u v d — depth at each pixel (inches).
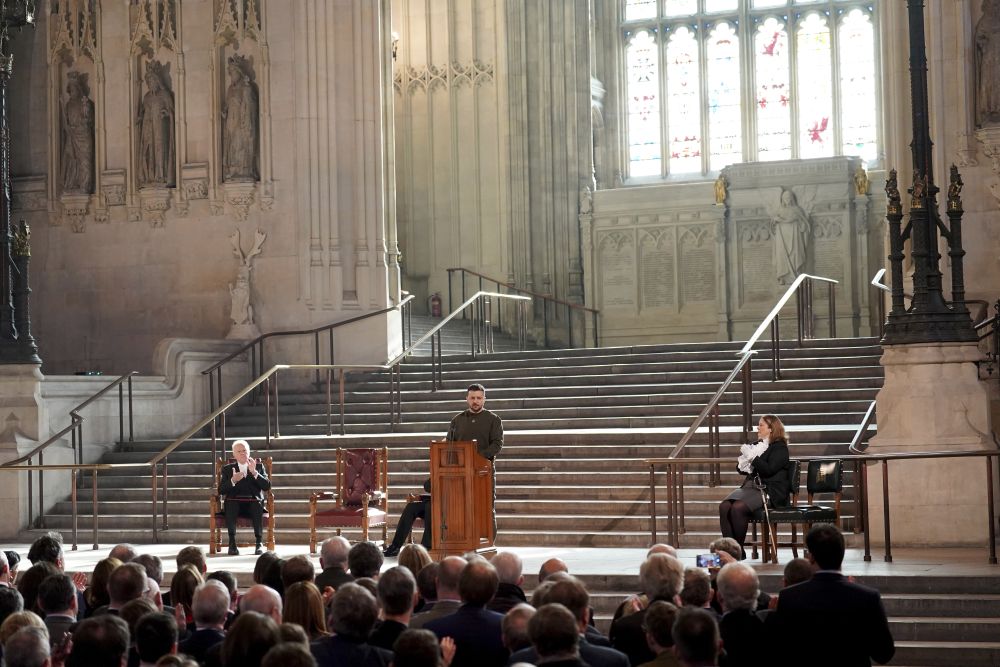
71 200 1127.6
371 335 1066.7
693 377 887.7
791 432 738.8
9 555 437.4
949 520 613.0
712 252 1272.1
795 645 342.0
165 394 954.1
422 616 338.0
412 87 1348.4
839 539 344.8
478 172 1323.8
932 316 632.4
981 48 848.3
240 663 247.6
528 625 253.8
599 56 1390.3
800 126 1337.4
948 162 861.2
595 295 1309.1
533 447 797.2
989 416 626.2
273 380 1038.4
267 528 744.3
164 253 1106.1
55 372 1138.0
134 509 821.9
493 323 1309.1
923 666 457.4
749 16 1353.3
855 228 1221.1
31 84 1149.7
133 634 303.9
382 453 690.8
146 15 1111.0
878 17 1311.5
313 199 1066.7
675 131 1375.5
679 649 262.5
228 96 1088.8
